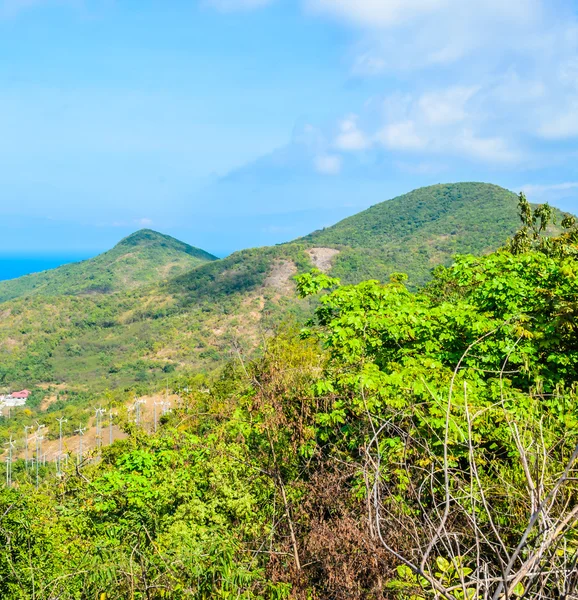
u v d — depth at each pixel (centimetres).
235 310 14775
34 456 7194
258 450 449
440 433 383
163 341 15812
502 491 263
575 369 627
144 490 546
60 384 14988
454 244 16862
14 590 357
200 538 419
